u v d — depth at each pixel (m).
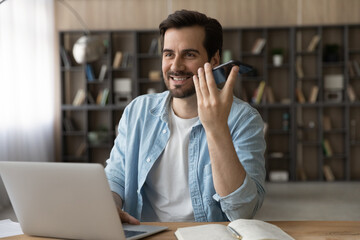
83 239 1.09
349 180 6.43
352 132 6.67
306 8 6.61
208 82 1.14
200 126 1.52
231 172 1.20
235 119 1.49
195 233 1.06
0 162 1.11
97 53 5.45
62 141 6.62
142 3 6.81
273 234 1.02
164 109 1.57
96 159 6.89
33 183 1.08
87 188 1.03
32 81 5.68
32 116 5.67
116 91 6.72
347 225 1.19
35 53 5.77
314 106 6.45
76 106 6.54
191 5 6.75
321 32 6.39
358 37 6.59
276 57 6.46
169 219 1.54
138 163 1.58
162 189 1.54
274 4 6.65
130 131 1.64
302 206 4.73
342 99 6.53
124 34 6.86
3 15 4.95
